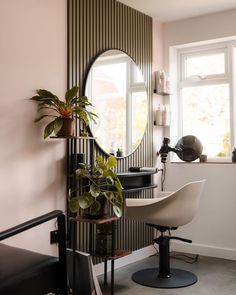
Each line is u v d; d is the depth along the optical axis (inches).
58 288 74.5
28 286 68.1
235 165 145.6
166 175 161.8
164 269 121.0
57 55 115.2
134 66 147.5
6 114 100.0
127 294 109.4
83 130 122.3
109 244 113.1
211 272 128.5
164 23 165.0
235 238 145.3
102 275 127.0
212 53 160.7
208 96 162.4
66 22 118.6
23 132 104.4
